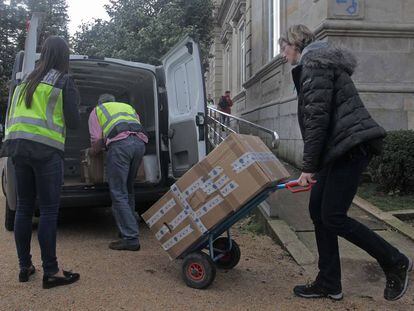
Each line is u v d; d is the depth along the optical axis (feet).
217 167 12.43
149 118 20.36
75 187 17.71
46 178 12.23
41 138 12.03
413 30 27.02
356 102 11.12
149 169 19.13
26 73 15.84
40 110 12.17
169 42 40.83
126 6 45.62
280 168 13.02
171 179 19.25
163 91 19.81
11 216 18.53
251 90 49.01
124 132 16.74
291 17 33.78
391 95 26.81
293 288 12.90
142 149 17.03
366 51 27.02
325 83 10.91
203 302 11.87
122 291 12.42
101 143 17.07
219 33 83.61
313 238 17.13
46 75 12.42
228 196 12.23
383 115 26.76
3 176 21.21
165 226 13.35
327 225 11.49
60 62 12.63
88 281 13.06
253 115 45.80
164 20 43.04
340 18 26.86
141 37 42.27
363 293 12.66
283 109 34.24
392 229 18.17
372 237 11.38
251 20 50.06
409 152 21.68
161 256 15.66
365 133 10.81
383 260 11.39
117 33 44.91
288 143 32.78
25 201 12.64
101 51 45.68
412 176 21.84
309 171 11.21
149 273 13.93
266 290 12.76
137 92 21.95
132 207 17.29
